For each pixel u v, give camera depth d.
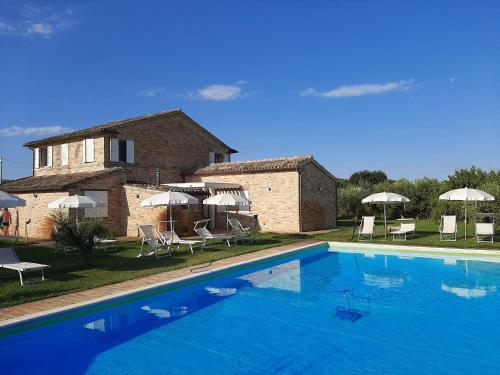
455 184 30.53
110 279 10.34
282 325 8.13
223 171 27.14
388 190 35.50
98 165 25.47
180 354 6.74
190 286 10.73
